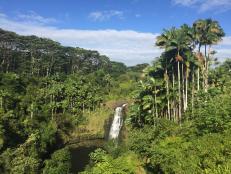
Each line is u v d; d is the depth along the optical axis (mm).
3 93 62719
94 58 146625
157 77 56688
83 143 71625
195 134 32438
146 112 57250
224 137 26453
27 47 118500
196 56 52844
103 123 80250
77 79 99125
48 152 59188
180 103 50625
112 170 30375
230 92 52844
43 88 85562
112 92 101688
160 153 29609
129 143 45344
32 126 59969
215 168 20469
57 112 79938
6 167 43125
